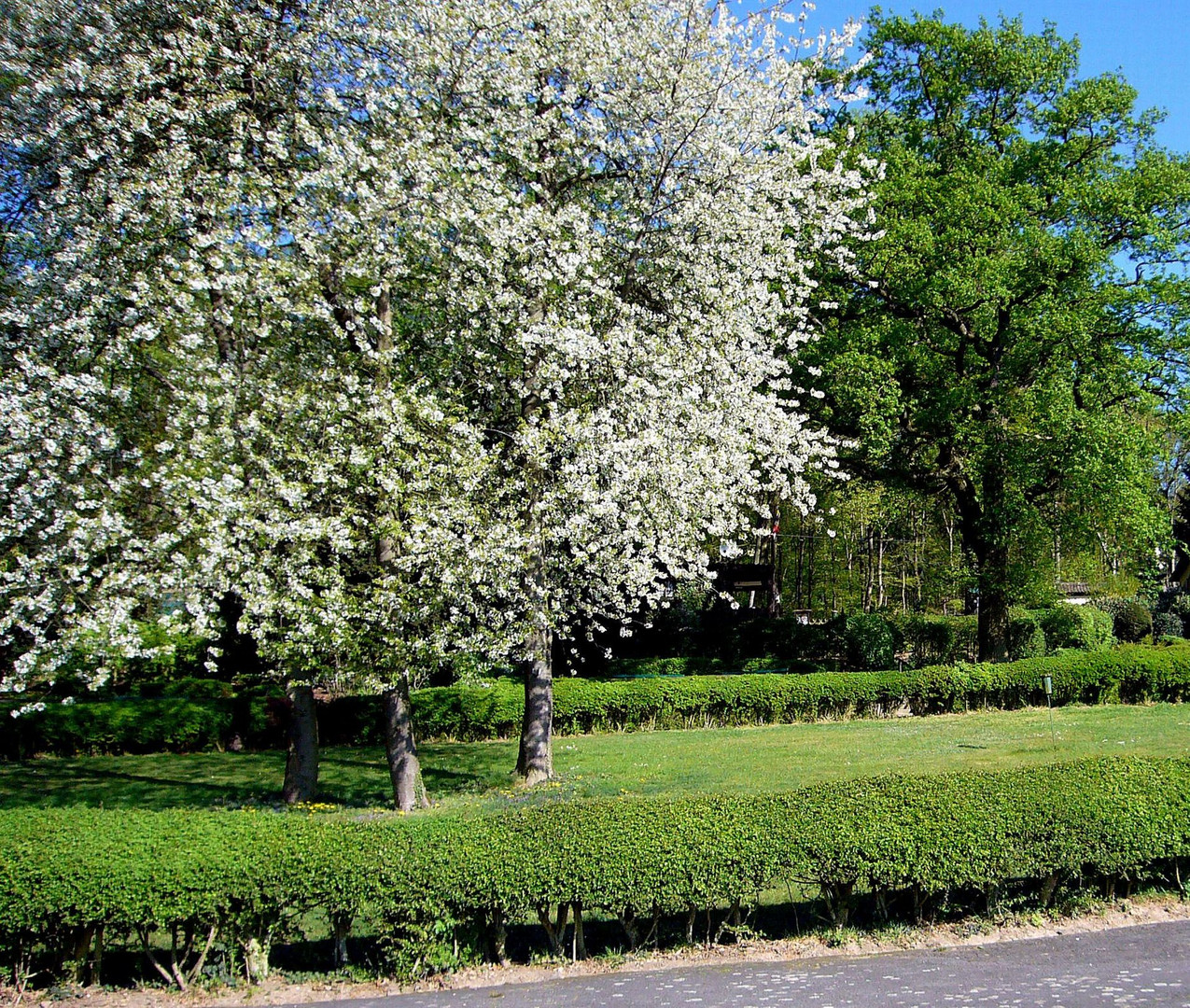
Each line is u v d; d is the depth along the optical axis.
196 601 7.38
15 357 7.81
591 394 8.99
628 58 9.50
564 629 10.10
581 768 11.56
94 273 8.25
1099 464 15.22
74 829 5.40
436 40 8.59
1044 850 6.22
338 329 8.55
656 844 5.65
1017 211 16.02
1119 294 15.97
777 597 24.08
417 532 7.54
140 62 8.23
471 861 5.44
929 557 30.27
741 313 9.51
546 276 8.64
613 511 8.30
